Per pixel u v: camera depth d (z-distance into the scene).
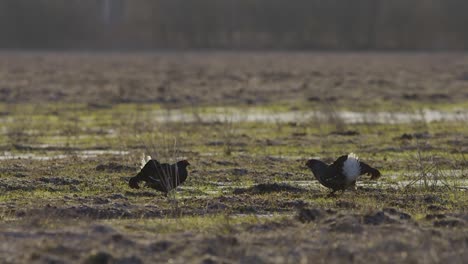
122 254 35.50
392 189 56.31
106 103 131.50
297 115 113.19
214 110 121.25
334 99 135.12
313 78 194.88
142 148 78.69
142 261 34.81
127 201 50.78
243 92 151.25
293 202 49.72
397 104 128.00
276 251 36.44
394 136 89.88
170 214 46.34
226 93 148.62
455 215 44.34
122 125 101.62
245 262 35.00
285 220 43.12
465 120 103.31
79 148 81.19
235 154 75.94
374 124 101.56
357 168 51.72
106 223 42.88
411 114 111.00
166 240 38.09
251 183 60.03
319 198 52.34
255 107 125.62
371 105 126.19
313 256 35.50
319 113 110.62
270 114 115.56
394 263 34.44
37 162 69.94
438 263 34.28
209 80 188.88
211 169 65.50
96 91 153.88
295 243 37.69
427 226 41.97
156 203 50.25
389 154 76.19
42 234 39.09
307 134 92.44
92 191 55.50
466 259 34.88
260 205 49.25
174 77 199.12
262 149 79.88
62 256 35.44
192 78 195.88
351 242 37.59
